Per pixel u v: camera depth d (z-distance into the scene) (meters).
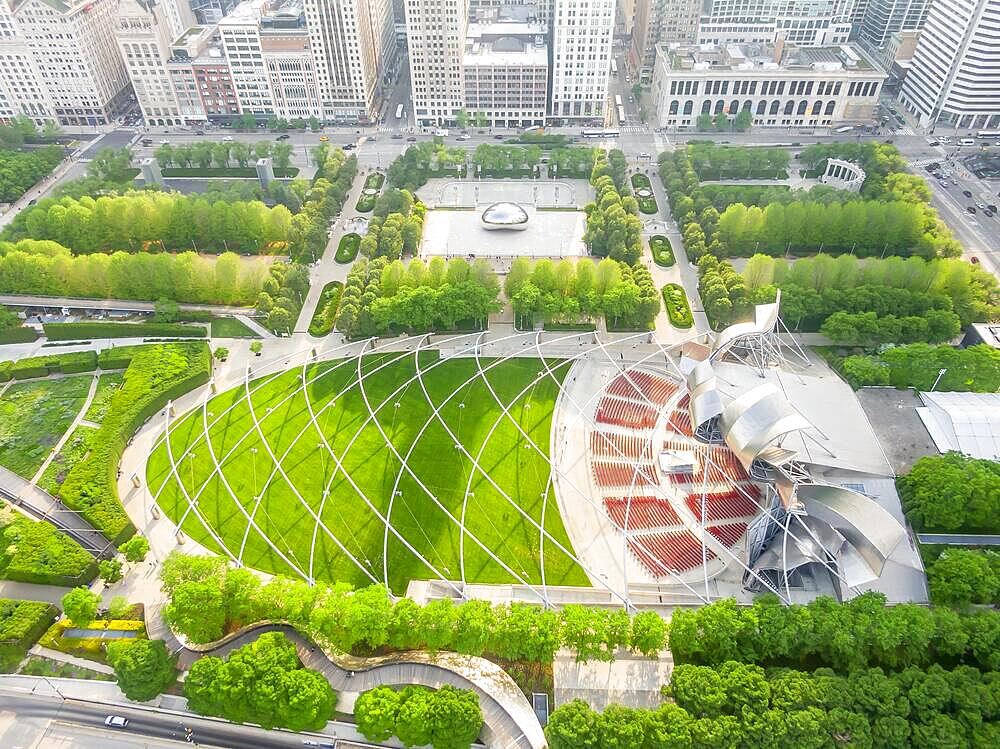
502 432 188.50
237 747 128.12
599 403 196.75
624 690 130.62
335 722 130.00
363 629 133.38
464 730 119.44
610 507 169.88
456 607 139.00
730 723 116.69
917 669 124.81
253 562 158.00
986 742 112.62
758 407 155.38
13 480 176.88
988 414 174.75
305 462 180.88
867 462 162.25
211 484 175.50
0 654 141.00
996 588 139.12
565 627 133.88
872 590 148.12
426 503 170.62
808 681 122.31
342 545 161.00
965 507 156.00
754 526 151.00
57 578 153.62
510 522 166.75
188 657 140.75
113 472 176.12
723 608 135.25
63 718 133.12
